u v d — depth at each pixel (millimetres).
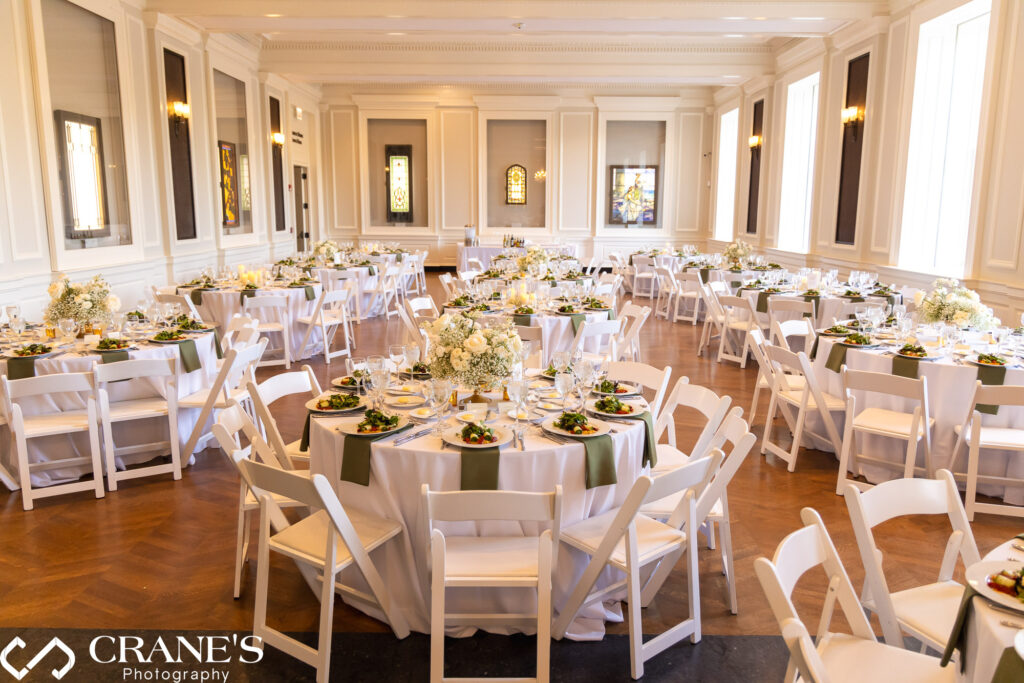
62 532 3750
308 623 2977
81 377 3949
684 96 15336
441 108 15594
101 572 3354
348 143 15711
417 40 11867
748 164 13078
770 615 3059
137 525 3836
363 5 8383
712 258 11445
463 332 3164
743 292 7961
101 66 7461
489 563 2543
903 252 8266
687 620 2832
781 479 4566
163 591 3205
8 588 3211
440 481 2744
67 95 6906
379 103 15453
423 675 2646
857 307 6758
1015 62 6434
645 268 12906
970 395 4125
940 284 5660
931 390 4234
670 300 10789
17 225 6219
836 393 4863
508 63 12031
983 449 4160
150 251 8453
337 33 11188
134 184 8031
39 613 3023
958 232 7953
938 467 4250
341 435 2881
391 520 2809
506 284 7922
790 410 5484
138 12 8117
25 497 3986
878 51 8578
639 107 15344
